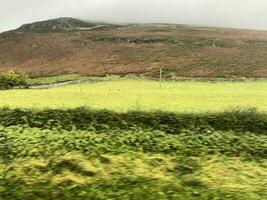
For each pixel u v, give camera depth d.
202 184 14.80
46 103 33.88
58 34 187.75
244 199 13.84
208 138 19.47
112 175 15.35
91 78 100.44
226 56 131.00
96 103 33.97
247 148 18.61
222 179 15.41
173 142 19.02
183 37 164.50
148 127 20.80
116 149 18.23
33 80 104.62
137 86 71.12
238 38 162.12
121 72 112.44
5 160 16.50
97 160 16.75
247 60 124.12
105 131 20.33
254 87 65.81
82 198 13.76
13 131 20.20
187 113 22.11
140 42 160.00
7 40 188.88
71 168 15.82
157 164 16.64
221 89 60.12
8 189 14.18
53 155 17.14
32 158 16.94
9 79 85.25
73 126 21.00
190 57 131.00
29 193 13.95
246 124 21.08
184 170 16.14
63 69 129.62
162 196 13.89
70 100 37.66
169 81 85.94
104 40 168.00
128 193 14.05
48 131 20.30
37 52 165.12
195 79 92.00
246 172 16.22
